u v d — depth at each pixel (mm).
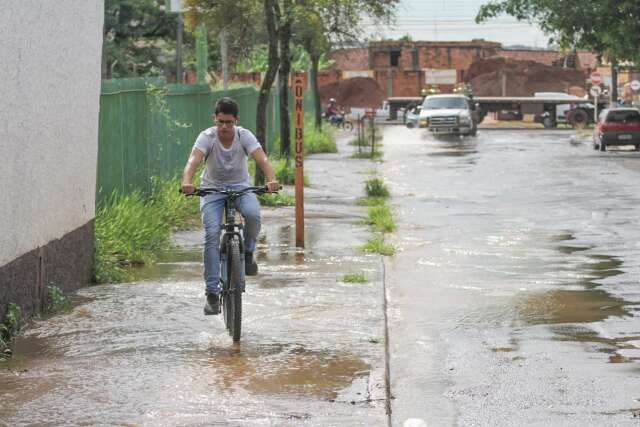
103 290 12281
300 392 8039
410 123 79062
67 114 11672
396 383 8648
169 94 21984
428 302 12273
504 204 24500
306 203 24172
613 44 47312
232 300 9805
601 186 29234
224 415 7465
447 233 18906
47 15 10711
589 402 8047
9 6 9430
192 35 49656
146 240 15477
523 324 11039
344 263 14570
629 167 37125
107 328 10266
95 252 13180
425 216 21938
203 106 26781
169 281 12969
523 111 82125
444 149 50438
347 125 84562
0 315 9547
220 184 10172
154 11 48719
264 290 12234
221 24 28828
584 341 10234
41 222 10789
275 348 9461
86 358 9102
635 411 7805
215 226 9992
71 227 12000
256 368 8742
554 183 30438
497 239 18062
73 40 11805
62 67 11383
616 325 10977
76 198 12188
